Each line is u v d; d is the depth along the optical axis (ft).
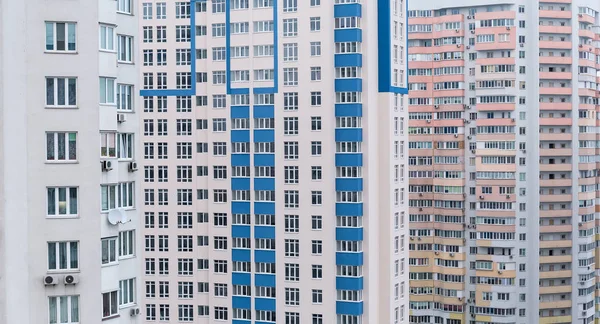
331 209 344.90
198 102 374.63
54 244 173.99
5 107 169.48
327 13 345.72
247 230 360.28
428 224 496.64
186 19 376.07
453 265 487.20
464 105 491.31
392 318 352.49
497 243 479.00
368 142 344.49
